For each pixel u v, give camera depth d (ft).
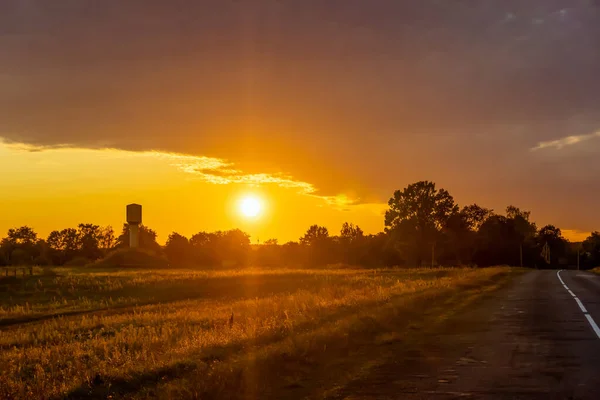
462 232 430.20
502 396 30.99
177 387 31.73
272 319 63.16
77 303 149.89
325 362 41.16
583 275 201.46
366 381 35.32
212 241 601.62
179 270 316.60
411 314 70.69
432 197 416.46
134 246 418.92
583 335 53.72
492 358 42.45
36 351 54.49
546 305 84.12
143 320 88.38
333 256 572.10
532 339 51.52
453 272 232.94
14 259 482.69
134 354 46.19
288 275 217.97
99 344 55.98
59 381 37.09
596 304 85.51
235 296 153.79
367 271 258.57
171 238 528.22
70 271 298.56
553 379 35.09
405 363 40.78
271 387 34.04
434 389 32.91
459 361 41.39
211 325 72.02
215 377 33.86
